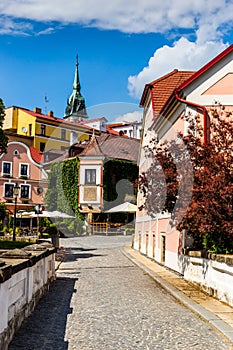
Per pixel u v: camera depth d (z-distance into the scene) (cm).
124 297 863
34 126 5150
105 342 538
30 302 668
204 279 922
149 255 1695
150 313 714
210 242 975
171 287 972
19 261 588
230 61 1238
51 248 991
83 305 767
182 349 513
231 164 912
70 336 560
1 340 434
